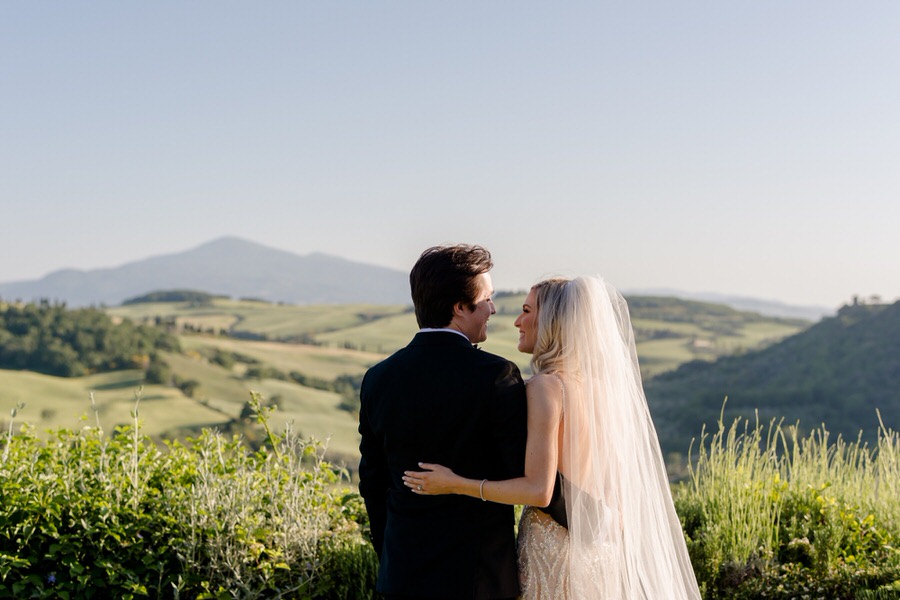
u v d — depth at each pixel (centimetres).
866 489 500
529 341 326
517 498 271
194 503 404
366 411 295
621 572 304
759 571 428
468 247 290
